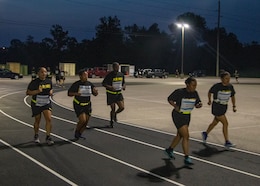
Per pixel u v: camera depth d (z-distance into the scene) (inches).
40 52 3735.2
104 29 3671.3
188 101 288.5
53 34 3708.2
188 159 291.9
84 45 3735.2
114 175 263.0
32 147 343.3
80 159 303.9
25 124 474.9
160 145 361.4
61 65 2426.2
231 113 625.3
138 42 3710.6
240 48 3622.0
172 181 252.4
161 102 783.7
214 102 353.7
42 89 347.6
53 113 585.3
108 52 3607.3
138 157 313.4
